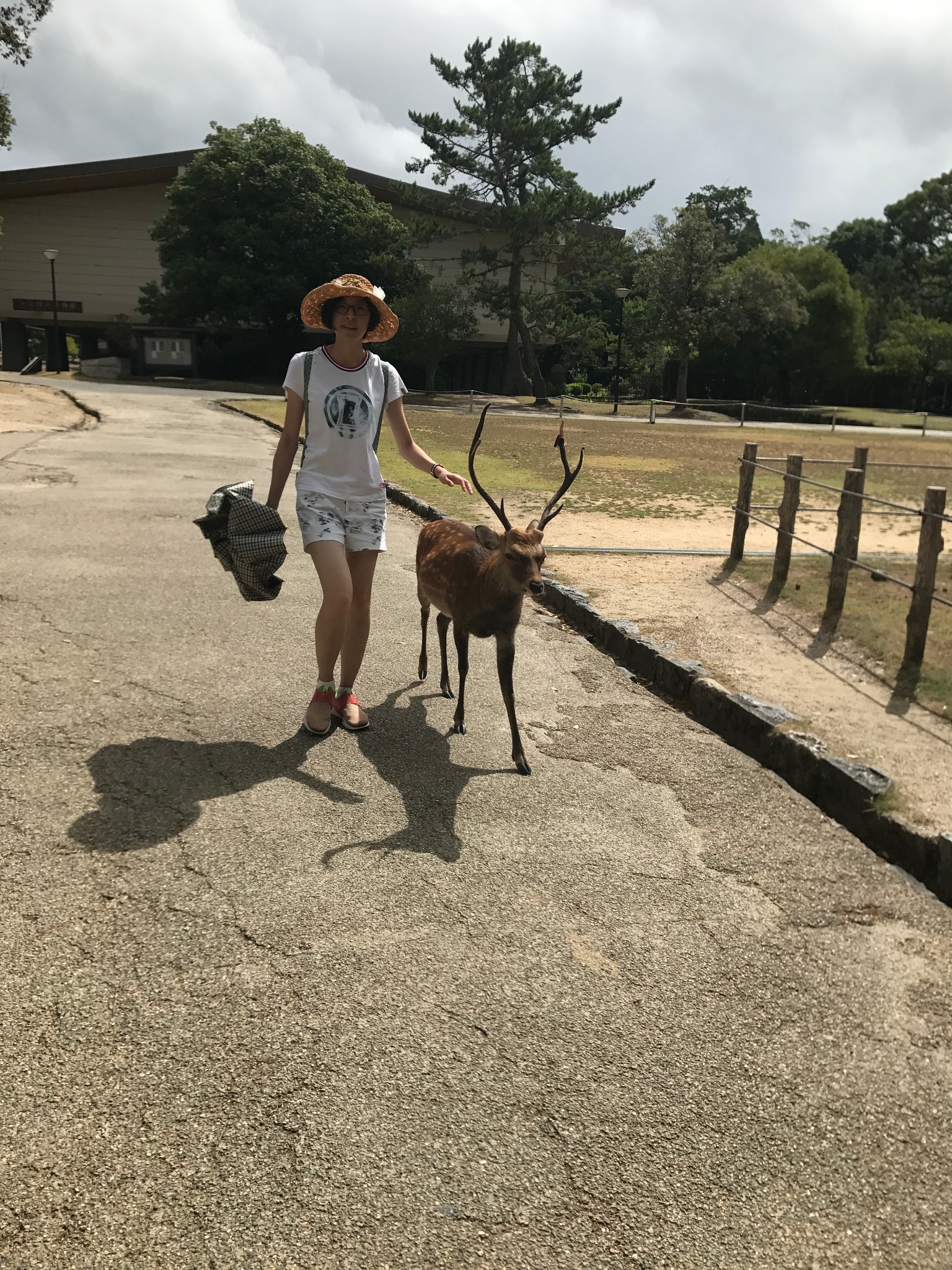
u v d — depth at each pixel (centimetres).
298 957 294
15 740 424
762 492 1574
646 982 301
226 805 383
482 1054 262
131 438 1717
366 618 464
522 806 410
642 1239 214
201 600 667
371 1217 211
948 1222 228
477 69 3991
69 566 734
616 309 5556
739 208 7938
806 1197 229
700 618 702
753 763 481
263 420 2278
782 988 305
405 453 469
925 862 384
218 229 3944
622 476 1675
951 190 7812
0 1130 223
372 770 429
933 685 570
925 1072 274
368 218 4109
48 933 294
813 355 5931
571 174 4075
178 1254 199
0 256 4378
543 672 597
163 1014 264
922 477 1934
